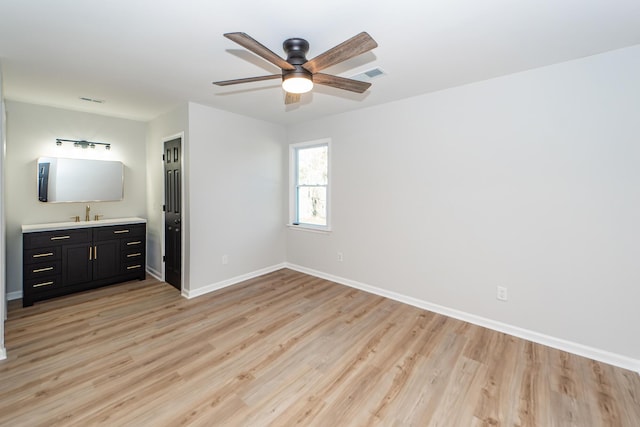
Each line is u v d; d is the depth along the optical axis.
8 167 3.39
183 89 2.95
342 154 3.86
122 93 3.08
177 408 1.75
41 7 1.60
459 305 2.96
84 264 3.56
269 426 1.63
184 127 3.47
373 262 3.63
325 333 2.67
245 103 3.43
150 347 2.41
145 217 4.48
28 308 3.13
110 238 3.77
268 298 3.49
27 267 3.16
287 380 2.02
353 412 1.74
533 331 2.55
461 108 2.85
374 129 3.52
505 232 2.66
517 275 2.61
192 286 3.51
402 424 1.66
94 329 2.70
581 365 2.21
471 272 2.87
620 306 2.19
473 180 2.81
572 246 2.35
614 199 2.18
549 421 1.68
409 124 3.22
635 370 2.13
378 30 1.85
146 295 3.54
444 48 2.09
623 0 1.55
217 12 1.66
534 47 2.08
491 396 1.88
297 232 4.55
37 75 2.58
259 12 1.66
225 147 3.78
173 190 3.78
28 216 3.54
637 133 2.08
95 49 2.11
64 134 3.73
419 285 3.24
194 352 2.34
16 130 3.42
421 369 2.15
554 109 2.38
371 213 3.61
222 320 2.91
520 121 2.54
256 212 4.25
